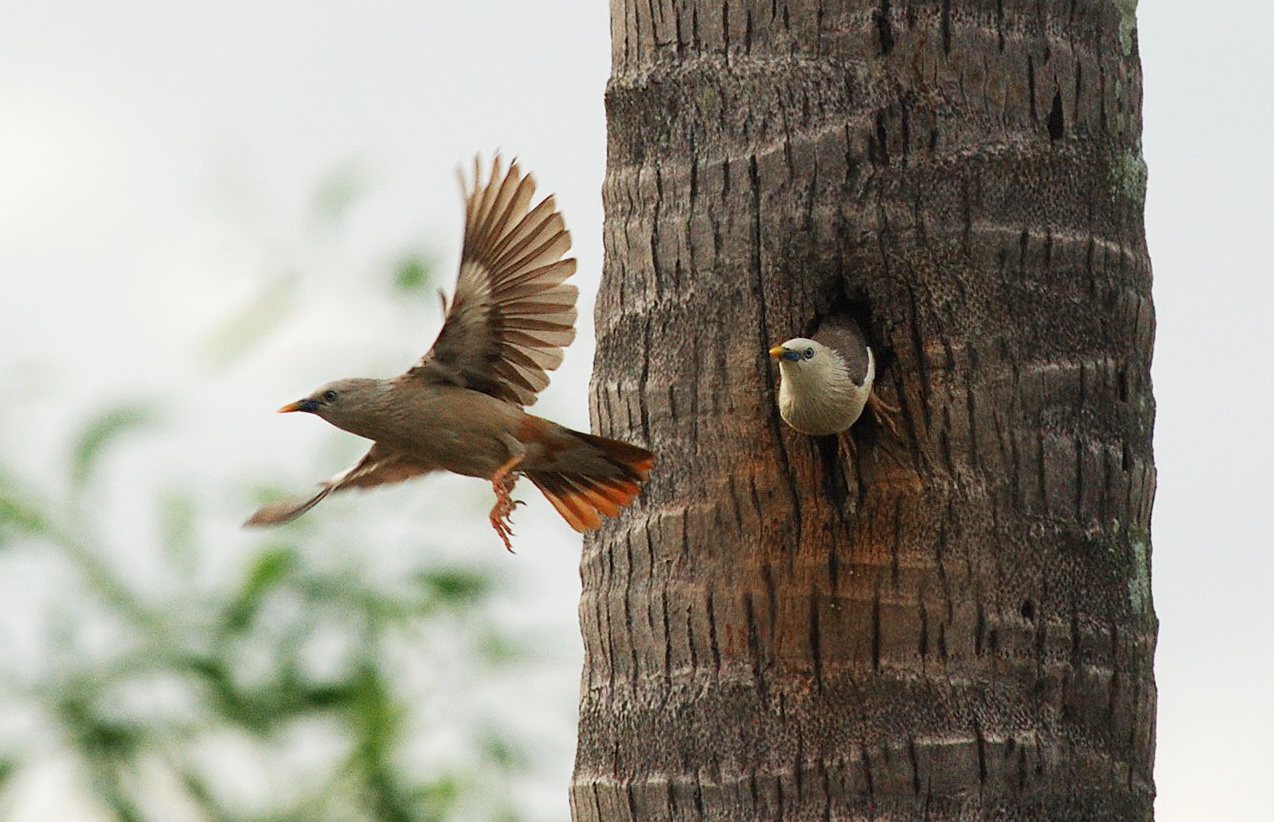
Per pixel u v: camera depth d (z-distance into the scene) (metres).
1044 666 9.14
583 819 9.80
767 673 9.16
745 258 9.55
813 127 9.48
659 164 9.92
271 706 8.87
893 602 9.09
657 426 9.74
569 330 9.53
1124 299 9.80
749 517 9.36
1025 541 9.23
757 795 9.03
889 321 9.34
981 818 8.86
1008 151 9.48
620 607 9.74
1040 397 9.36
